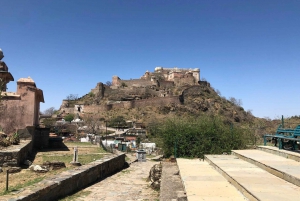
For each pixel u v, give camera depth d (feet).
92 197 26.48
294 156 24.75
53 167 36.45
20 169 34.78
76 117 269.85
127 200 25.26
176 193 20.18
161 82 367.45
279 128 35.91
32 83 60.64
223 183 20.10
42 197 21.98
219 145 38.63
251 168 23.68
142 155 69.15
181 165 29.37
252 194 15.16
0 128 53.72
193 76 384.68
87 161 45.70
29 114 59.26
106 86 358.43
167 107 289.53
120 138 148.77
